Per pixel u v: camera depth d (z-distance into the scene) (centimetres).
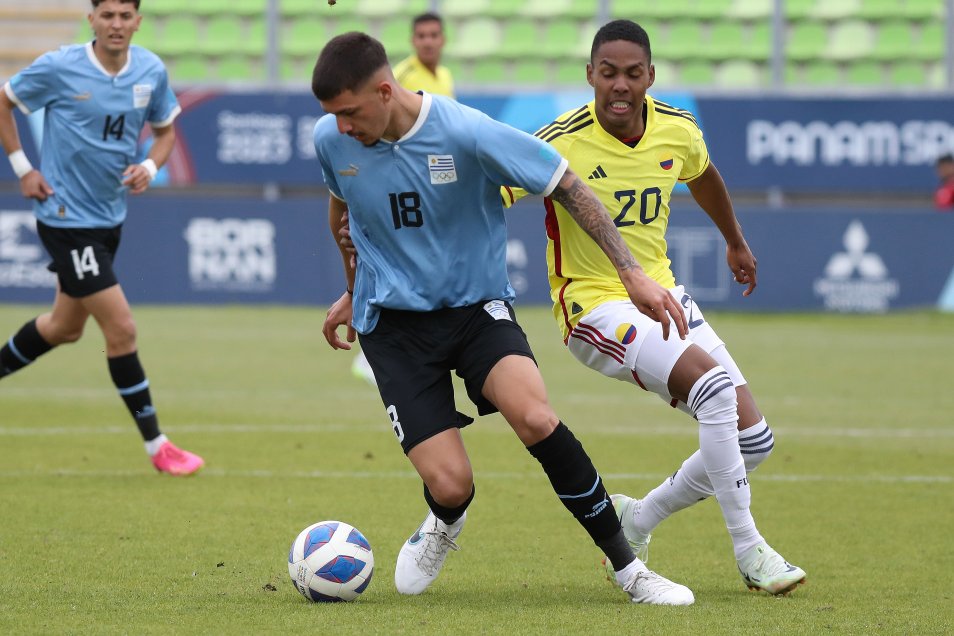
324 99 1548
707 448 1736
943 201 6931
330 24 8012
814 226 6994
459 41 8106
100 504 2312
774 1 7462
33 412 3553
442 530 1705
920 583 1809
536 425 1595
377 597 1688
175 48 7975
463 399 4000
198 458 2670
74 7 8250
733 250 2072
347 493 2464
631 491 2528
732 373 1867
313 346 5388
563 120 1922
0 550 1927
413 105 1608
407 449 1667
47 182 2628
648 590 1653
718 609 1622
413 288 1673
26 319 6125
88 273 2603
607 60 1802
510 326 1688
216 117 7094
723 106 7112
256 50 7969
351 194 1662
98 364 4791
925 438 3272
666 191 1911
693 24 7975
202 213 7044
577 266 1889
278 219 7056
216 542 2017
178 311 6775
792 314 6950
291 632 1459
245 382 4291
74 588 1694
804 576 1711
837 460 2939
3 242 6906
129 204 7012
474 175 1631
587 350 1872
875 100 7088
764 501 2461
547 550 2027
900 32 7862
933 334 6009
